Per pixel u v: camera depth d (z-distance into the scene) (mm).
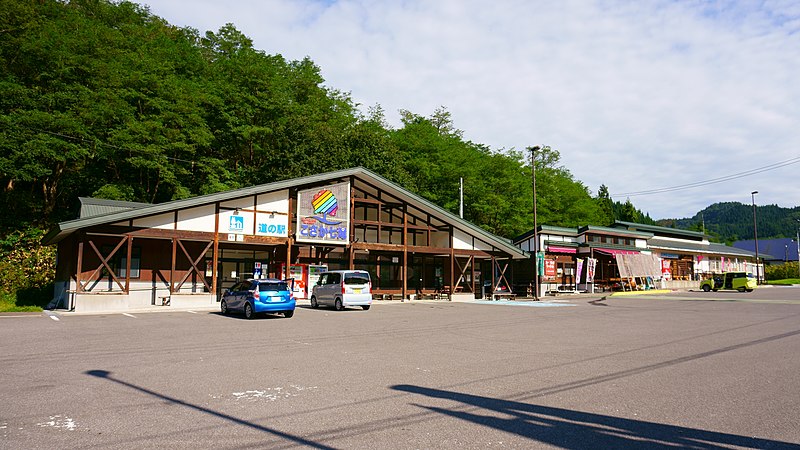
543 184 54156
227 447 4988
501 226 48375
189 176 36000
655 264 49719
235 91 38844
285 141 41312
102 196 30609
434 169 45938
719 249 63500
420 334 14273
